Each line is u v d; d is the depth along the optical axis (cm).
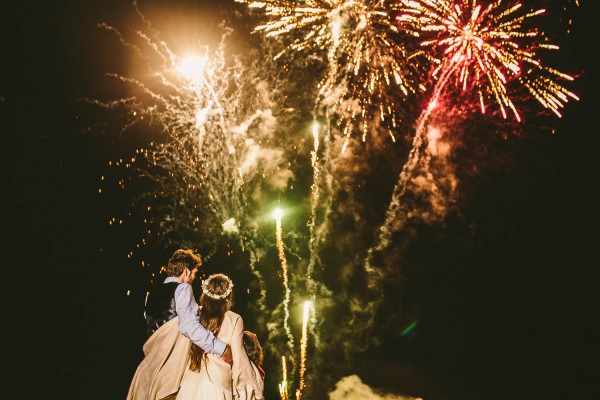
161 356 327
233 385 338
